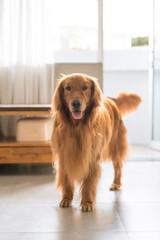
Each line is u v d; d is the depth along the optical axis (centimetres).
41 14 414
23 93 423
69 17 484
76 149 246
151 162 421
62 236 200
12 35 419
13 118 427
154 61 515
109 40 651
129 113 322
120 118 304
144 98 586
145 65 584
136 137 595
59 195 284
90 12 482
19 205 258
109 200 269
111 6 640
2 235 201
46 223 220
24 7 414
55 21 429
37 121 363
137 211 243
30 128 362
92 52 507
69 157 247
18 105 381
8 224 219
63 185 257
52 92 426
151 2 507
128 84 601
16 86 421
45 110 346
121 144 304
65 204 252
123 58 596
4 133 429
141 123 588
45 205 257
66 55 506
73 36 495
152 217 231
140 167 392
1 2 414
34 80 424
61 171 257
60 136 251
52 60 425
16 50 423
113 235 201
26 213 239
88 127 244
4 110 345
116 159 302
